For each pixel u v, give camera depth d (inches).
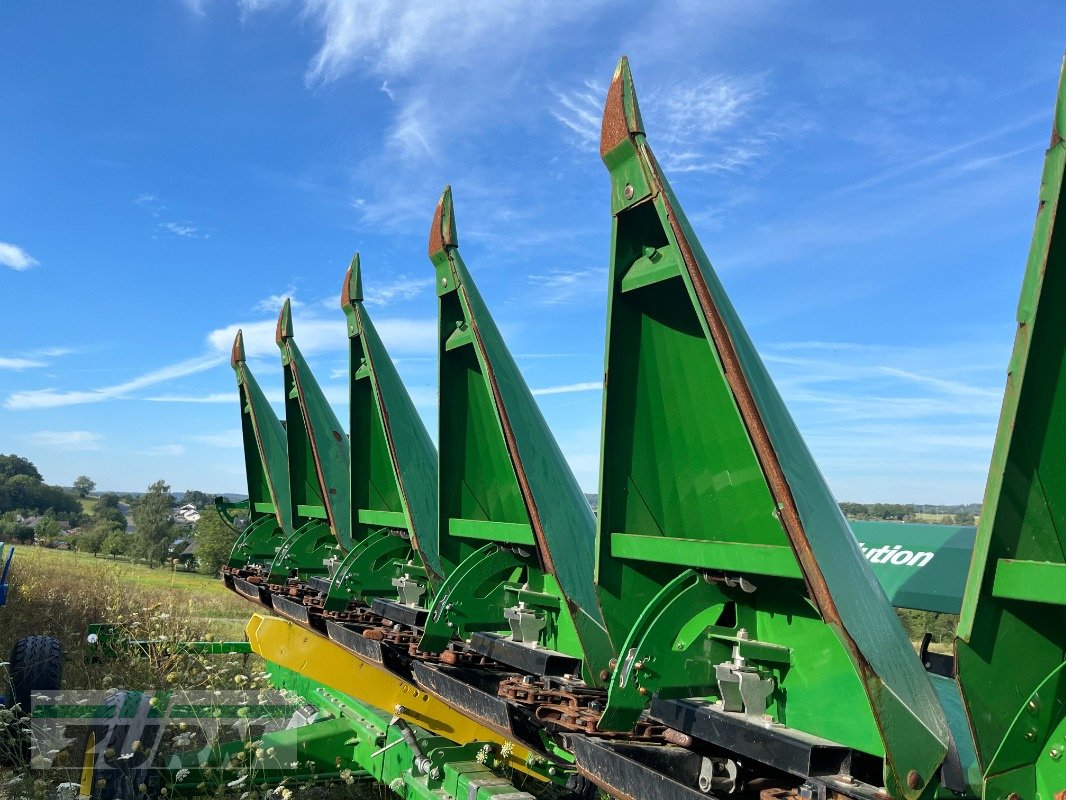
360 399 274.5
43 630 340.8
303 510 337.7
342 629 235.9
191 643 306.5
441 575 226.5
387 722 191.5
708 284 110.0
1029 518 87.5
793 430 111.9
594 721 136.6
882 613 105.9
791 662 120.3
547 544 165.0
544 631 191.3
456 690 181.6
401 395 249.6
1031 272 81.7
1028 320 82.0
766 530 122.2
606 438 135.3
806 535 97.9
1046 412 85.7
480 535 208.4
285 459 368.8
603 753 124.0
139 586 494.3
